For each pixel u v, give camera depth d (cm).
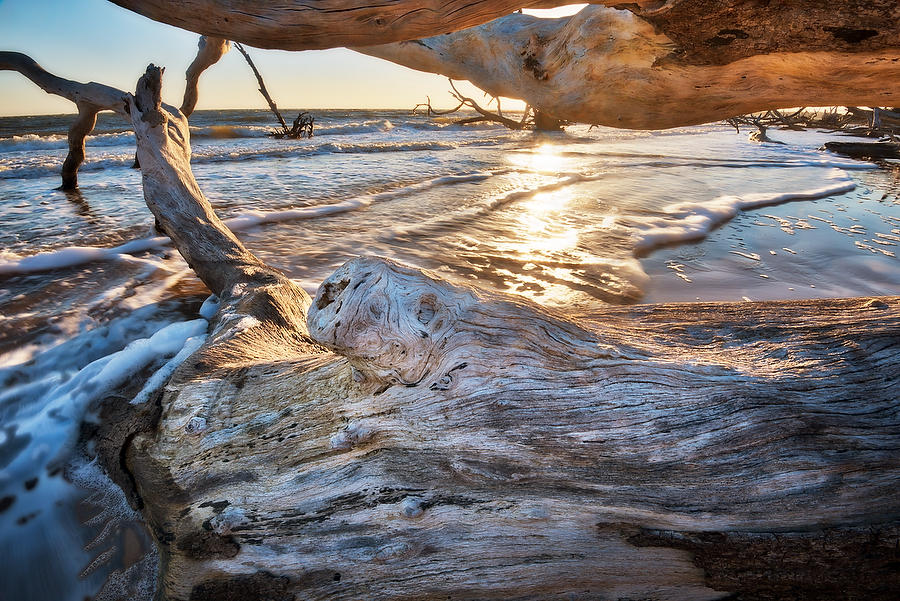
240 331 317
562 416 174
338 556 172
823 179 1305
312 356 253
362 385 197
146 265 563
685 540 157
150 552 195
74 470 246
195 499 198
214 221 487
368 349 182
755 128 4300
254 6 158
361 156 1705
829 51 176
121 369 326
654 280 557
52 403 294
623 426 170
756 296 513
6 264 520
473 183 1147
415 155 1767
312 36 166
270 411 219
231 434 215
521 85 297
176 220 472
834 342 192
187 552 180
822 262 625
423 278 189
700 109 239
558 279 555
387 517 173
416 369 184
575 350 185
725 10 171
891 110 3322
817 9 163
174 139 520
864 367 177
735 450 160
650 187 1145
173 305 464
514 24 301
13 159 1487
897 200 1060
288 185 1054
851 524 150
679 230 759
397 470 179
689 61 208
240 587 171
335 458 189
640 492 161
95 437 269
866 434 158
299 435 202
